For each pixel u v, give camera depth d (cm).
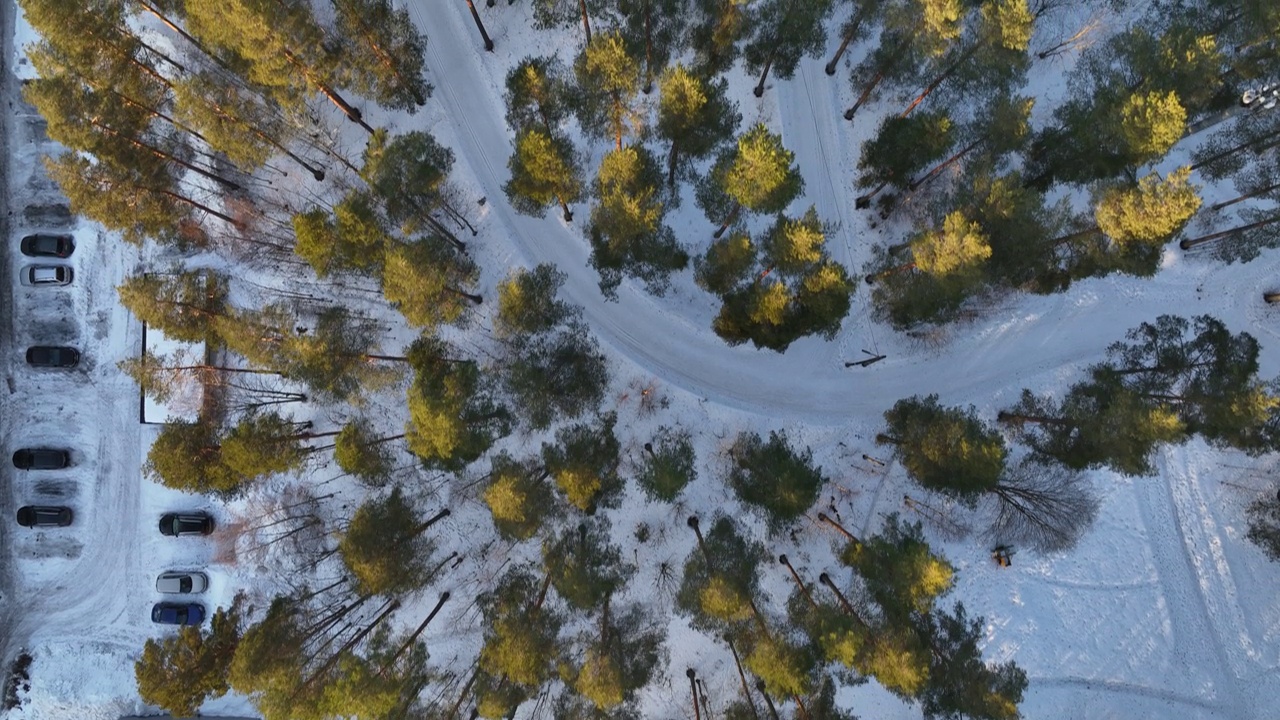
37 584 4444
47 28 3559
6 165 4406
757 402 4338
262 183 4341
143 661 3869
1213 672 4241
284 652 3766
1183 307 4272
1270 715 4209
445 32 4378
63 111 3631
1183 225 3828
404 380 4200
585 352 4269
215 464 3944
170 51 4238
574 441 4134
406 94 4284
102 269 4409
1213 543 4281
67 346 4434
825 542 4222
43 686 4384
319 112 4297
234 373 4275
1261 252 4256
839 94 4291
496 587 4250
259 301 4312
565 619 4088
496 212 4356
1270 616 4247
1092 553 4294
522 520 3897
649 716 4228
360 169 4319
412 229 4097
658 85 4156
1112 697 4253
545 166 3819
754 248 3953
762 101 4281
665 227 4169
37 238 4381
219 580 4381
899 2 4012
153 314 3859
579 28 4234
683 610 4144
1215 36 3878
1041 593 4275
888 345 4316
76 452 4441
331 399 4253
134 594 4431
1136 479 4306
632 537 4241
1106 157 3778
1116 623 4266
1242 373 3731
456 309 4088
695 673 4219
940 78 3950
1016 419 4169
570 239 4356
